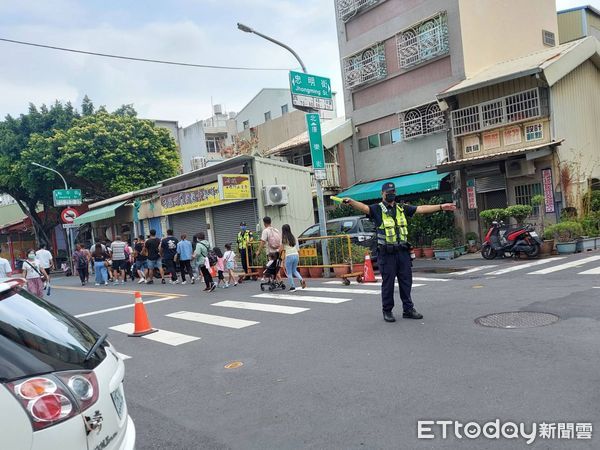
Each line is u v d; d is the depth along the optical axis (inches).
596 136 684.1
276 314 347.9
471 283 396.5
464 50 728.3
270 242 469.4
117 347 302.8
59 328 114.0
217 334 306.8
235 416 177.9
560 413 150.4
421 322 277.0
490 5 770.8
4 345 95.7
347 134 903.1
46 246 1381.6
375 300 361.1
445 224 708.0
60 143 1140.5
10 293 113.0
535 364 191.2
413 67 801.6
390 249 281.9
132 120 1198.9
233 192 687.1
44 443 87.4
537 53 709.9
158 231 958.4
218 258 536.4
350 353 234.4
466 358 207.3
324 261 537.0
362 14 876.6
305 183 794.2
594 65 692.1
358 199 820.6
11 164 1198.3
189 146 1765.5
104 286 714.2
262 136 1402.6
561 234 550.3
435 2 758.5
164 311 411.8
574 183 620.7
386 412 164.7
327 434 154.3
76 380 99.0
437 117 767.7
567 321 245.6
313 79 540.7
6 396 86.5
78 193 1098.7
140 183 1166.3
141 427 177.6
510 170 637.3
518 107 639.8
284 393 193.8
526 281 377.7
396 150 845.2
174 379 228.4
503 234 558.3
